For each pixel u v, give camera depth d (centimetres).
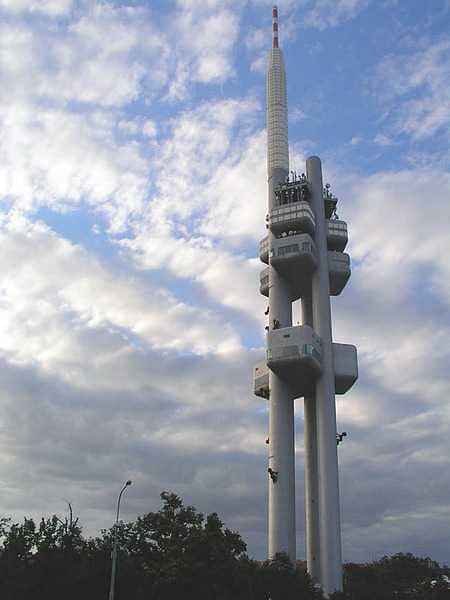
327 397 9938
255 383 10688
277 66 12644
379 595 10569
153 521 7262
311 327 10569
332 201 11906
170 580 6650
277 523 9069
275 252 10625
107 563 6956
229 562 6919
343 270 11188
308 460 10388
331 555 9012
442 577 14012
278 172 11706
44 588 6731
